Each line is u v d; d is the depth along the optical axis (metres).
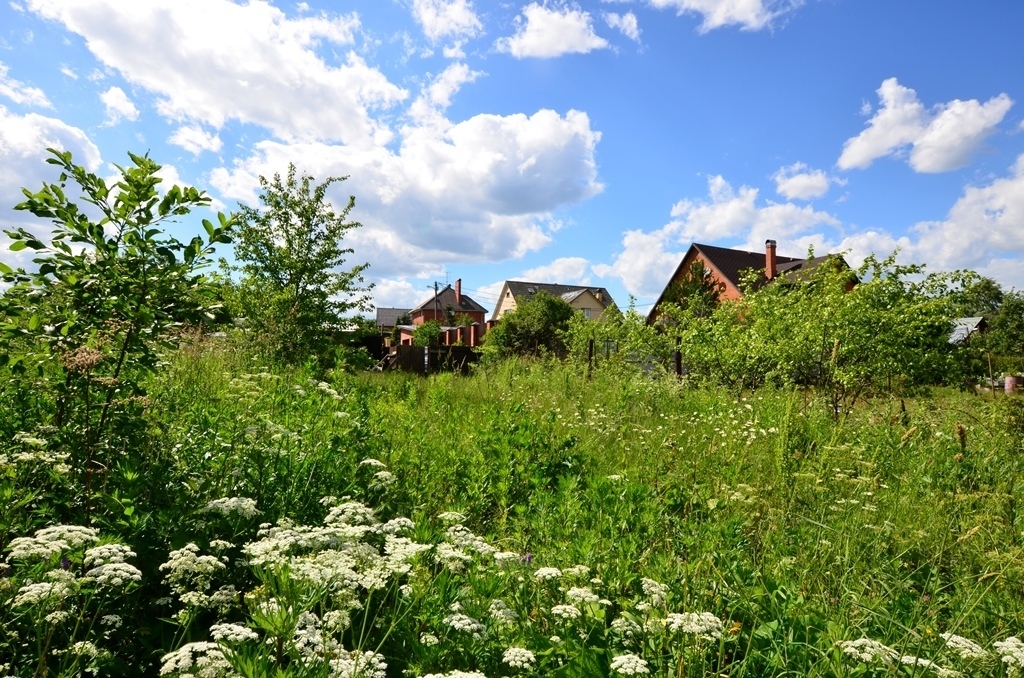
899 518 4.42
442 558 2.85
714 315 13.49
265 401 5.73
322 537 2.65
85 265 3.74
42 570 2.31
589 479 4.68
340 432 4.86
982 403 8.70
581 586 2.96
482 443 5.62
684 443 6.26
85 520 3.14
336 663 2.04
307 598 2.15
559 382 12.16
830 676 2.50
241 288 12.58
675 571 3.12
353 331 14.48
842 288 10.63
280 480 4.08
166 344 4.43
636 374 13.28
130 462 3.41
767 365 11.91
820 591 3.23
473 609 2.65
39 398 4.02
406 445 5.56
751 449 6.28
